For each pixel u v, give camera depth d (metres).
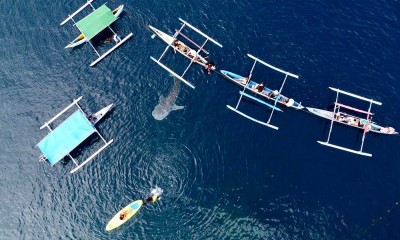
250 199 50.44
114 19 56.91
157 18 59.06
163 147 52.62
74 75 56.28
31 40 58.47
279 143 52.88
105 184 51.25
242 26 58.72
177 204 50.25
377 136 53.09
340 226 49.38
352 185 51.03
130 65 56.53
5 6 60.38
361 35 58.69
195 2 60.09
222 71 55.00
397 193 50.81
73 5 60.19
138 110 54.38
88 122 52.00
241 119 53.91
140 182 51.16
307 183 51.09
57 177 51.72
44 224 50.00
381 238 48.91
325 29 58.84
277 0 60.50
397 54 57.78
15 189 51.34
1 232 49.78
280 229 49.12
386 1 61.00
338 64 56.62
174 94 55.00
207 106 54.50
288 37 58.16
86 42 57.50
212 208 50.09
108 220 49.69
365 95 55.09
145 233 49.31
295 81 55.38
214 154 52.38
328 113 53.25
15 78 56.41
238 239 48.75
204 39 57.56
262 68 55.91
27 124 54.03
